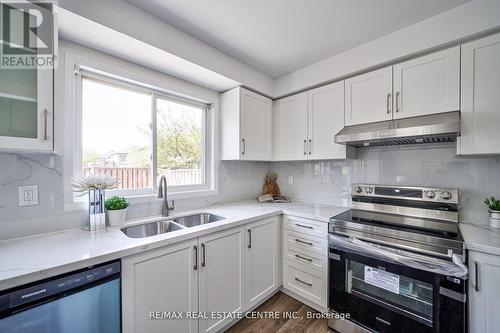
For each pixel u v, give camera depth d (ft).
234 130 7.18
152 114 6.16
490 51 4.29
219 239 5.14
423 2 4.45
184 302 4.43
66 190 4.47
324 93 6.91
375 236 4.83
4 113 3.26
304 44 5.99
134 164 5.90
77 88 4.84
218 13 4.76
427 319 4.19
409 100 5.27
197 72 6.08
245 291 5.80
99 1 3.99
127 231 5.00
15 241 3.82
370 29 5.36
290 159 7.84
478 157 5.12
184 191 6.83
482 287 3.73
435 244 4.07
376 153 6.68
